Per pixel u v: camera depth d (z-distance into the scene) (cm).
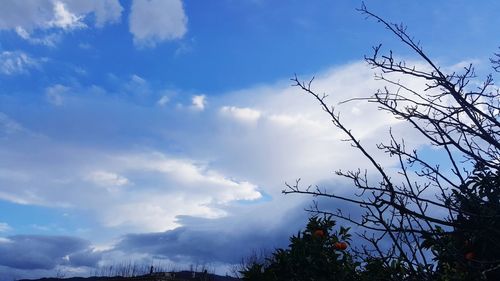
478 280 353
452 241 394
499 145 335
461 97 349
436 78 356
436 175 356
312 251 669
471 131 346
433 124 352
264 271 701
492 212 329
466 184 345
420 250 359
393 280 406
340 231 701
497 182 348
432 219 335
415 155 362
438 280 405
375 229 362
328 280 629
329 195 376
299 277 659
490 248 375
